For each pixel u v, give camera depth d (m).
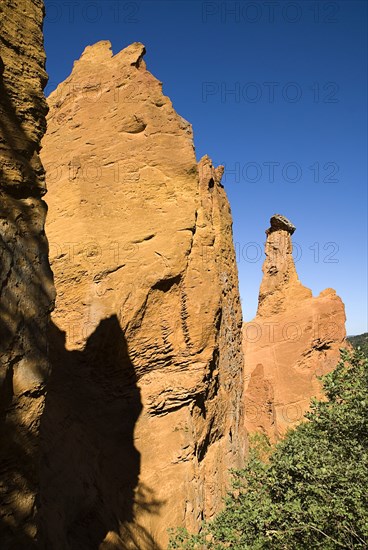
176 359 17.39
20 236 6.60
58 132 21.02
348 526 8.43
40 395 6.69
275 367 42.72
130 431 15.83
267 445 34.25
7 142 6.57
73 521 10.95
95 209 18.20
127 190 18.70
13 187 6.61
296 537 9.19
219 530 10.70
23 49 7.10
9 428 6.14
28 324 6.52
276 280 49.91
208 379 18.38
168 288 17.45
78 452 13.25
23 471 6.36
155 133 19.55
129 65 20.73
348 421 10.74
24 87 7.02
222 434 20.34
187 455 16.08
